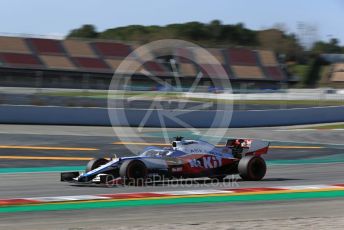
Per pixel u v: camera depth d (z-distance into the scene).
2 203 32.47
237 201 34.19
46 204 32.19
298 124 127.00
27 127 96.31
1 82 185.38
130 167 38.34
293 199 35.50
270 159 68.06
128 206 31.69
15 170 53.50
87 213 29.34
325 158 70.06
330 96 147.00
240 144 45.50
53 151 70.06
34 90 116.06
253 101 139.50
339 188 41.03
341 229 25.06
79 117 105.50
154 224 26.34
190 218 28.20
